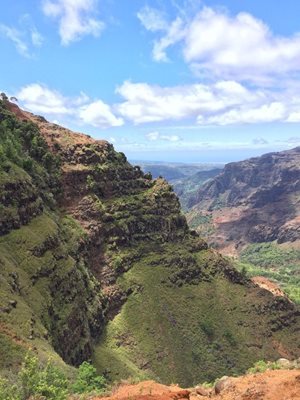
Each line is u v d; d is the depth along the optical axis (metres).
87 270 97.62
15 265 71.75
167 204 130.12
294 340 109.25
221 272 121.62
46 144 117.62
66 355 70.19
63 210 109.62
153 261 113.25
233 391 24.17
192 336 99.06
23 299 65.31
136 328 96.31
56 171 112.62
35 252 77.50
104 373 77.81
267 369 29.11
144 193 130.38
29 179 91.75
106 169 123.88
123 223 114.94
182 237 126.50
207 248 129.50
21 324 57.28
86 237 104.75
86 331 81.12
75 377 49.66
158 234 121.19
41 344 56.25
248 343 102.38
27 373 22.95
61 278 79.69
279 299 116.69
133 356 89.75
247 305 113.12
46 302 70.75
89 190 117.06
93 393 28.56
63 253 86.00
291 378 23.45
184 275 114.19
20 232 79.31
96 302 91.88
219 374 92.31
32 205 87.31
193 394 25.91
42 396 22.56
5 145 96.75
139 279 107.25
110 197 122.00
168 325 99.38
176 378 88.00
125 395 26.23
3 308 57.50
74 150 122.44
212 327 102.88
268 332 107.75
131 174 133.88
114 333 93.12
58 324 71.38
